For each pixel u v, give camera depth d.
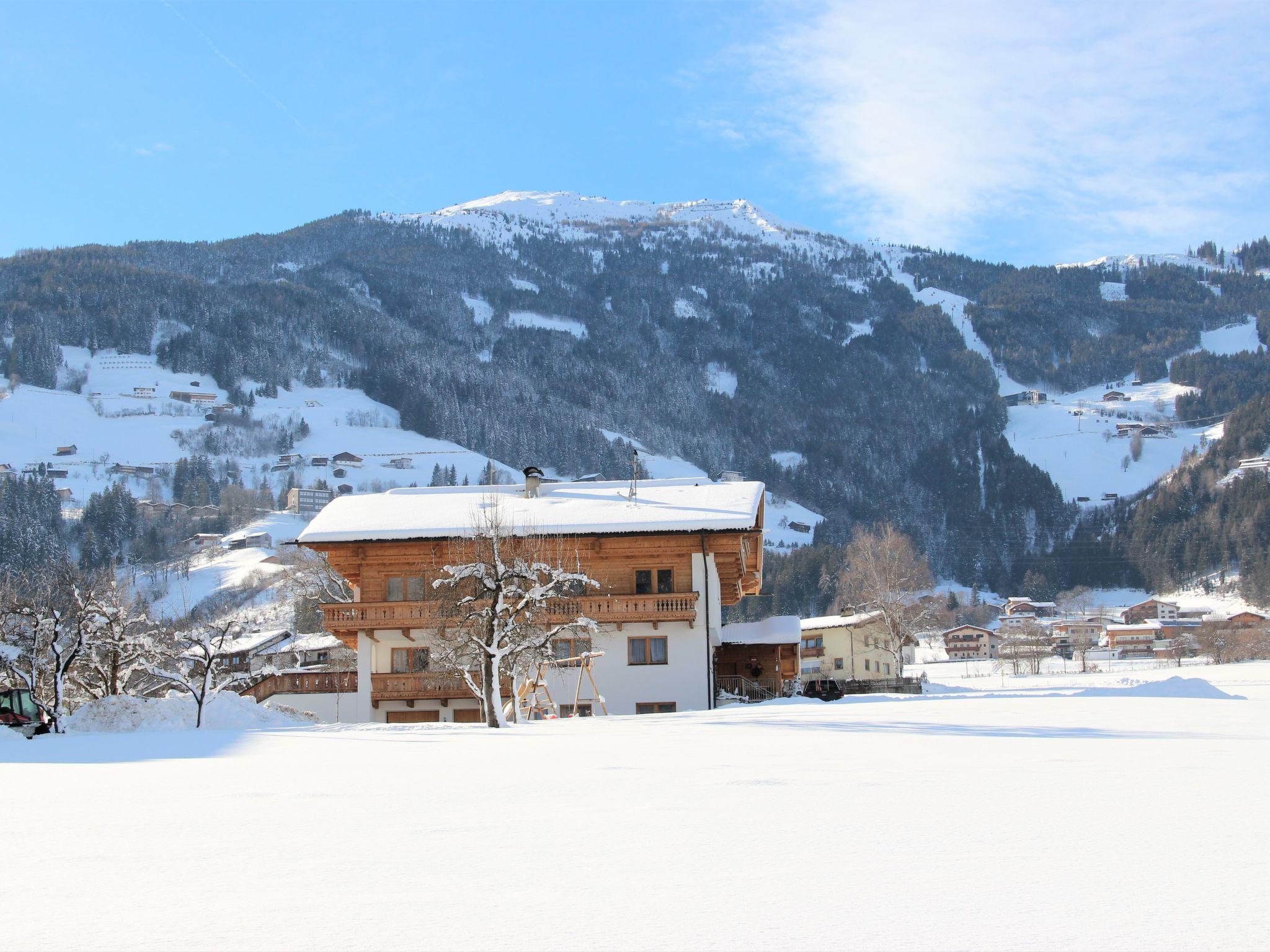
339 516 51.34
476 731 28.19
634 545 48.81
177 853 7.96
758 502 52.41
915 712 31.94
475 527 42.06
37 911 6.05
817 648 102.81
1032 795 10.06
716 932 5.23
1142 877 6.23
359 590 50.19
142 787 13.30
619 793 11.09
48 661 36.75
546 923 5.47
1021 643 117.19
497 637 32.28
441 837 8.37
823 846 7.52
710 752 16.50
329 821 9.52
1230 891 5.84
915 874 6.48
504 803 10.46
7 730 30.64
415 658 48.47
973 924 5.25
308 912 5.88
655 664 47.19
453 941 5.17
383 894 6.30
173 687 45.50
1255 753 14.45
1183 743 16.80
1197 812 8.72
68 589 38.41
